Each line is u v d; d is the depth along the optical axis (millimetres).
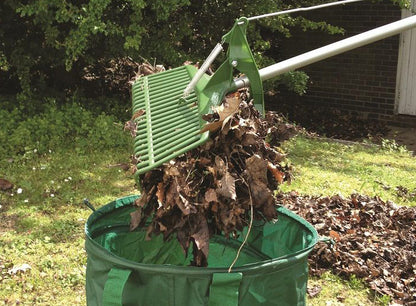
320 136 8727
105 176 5566
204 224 2193
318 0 8570
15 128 6355
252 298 2146
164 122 2496
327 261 4109
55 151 6102
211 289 2070
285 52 10383
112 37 6871
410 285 3885
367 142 7816
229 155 2285
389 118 9578
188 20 7188
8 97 7551
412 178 6211
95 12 6137
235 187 2268
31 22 6879
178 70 2998
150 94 2809
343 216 4867
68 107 6812
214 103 2344
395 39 9305
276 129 2602
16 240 4184
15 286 3605
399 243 4461
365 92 9742
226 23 7707
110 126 6543
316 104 10281
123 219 2979
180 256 3221
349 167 6477
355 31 9602
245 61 2352
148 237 2240
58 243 4219
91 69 8555
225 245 3244
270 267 2150
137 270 2131
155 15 7020
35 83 8008
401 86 9438
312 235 2646
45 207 4793
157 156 2268
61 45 6645
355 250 4262
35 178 5379
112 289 2111
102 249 2227
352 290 3836
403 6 8312
